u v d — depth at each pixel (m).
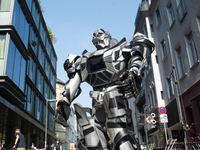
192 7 11.02
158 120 16.89
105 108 4.78
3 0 14.66
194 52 11.27
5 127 19.33
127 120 4.73
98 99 4.99
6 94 13.80
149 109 20.14
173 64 13.82
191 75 11.45
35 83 22.62
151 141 21.78
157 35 17.81
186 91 11.91
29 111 20.31
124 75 4.62
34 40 23.31
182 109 12.54
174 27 13.57
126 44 5.08
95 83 5.14
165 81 16.27
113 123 4.65
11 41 14.05
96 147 4.89
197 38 10.59
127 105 4.89
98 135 5.01
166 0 14.97
